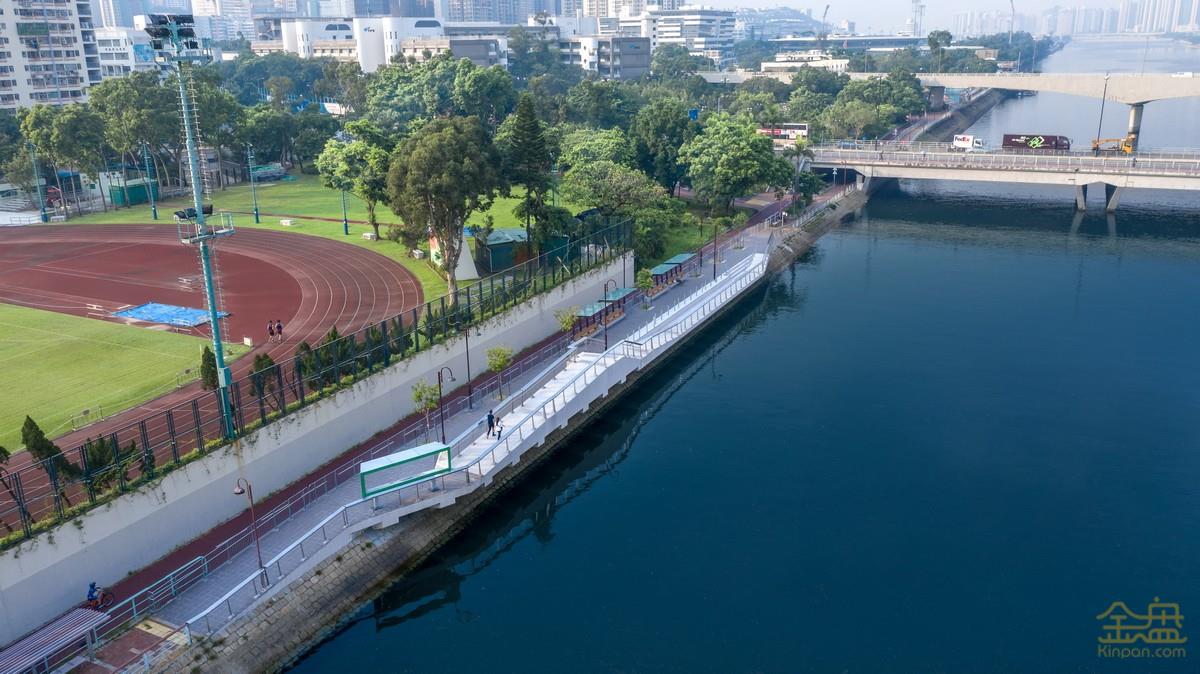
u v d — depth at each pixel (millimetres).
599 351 87125
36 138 150500
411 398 73688
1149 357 92250
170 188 175250
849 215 171125
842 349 96250
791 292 119000
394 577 56062
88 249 128375
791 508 63812
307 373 64312
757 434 75812
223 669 45719
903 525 61406
